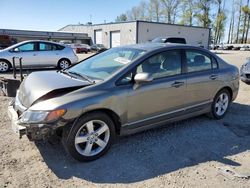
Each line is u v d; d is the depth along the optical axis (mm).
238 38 70938
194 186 2926
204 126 4707
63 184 2906
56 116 2988
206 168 3303
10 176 3016
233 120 5082
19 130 3074
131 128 3711
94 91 3305
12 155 3477
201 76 4465
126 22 42906
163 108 3992
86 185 2904
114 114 3488
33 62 11578
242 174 3176
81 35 53312
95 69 3938
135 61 3707
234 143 4051
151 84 3768
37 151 3602
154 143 3957
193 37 47219
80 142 3275
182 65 4242
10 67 11289
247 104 6262
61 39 51656
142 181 3000
